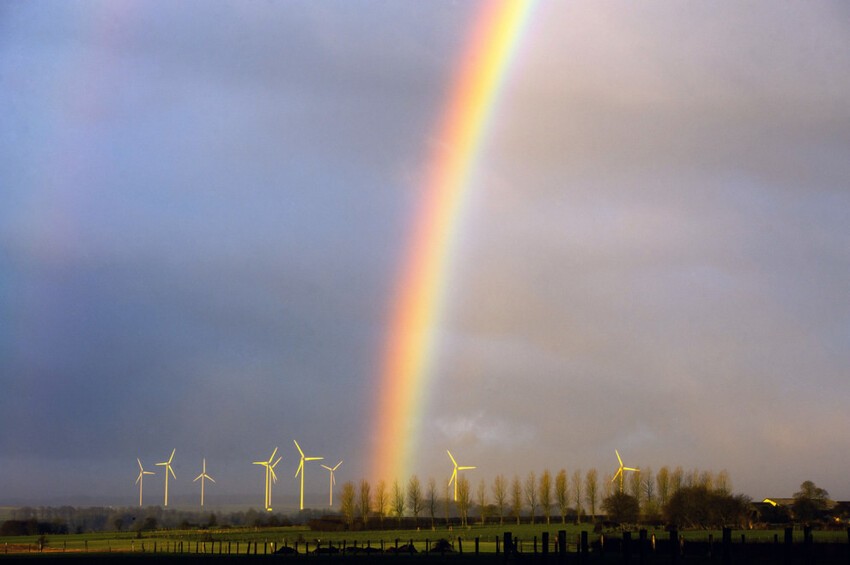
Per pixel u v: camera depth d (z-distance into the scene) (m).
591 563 82.94
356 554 118.06
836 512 195.38
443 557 106.06
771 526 179.25
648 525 191.88
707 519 176.38
